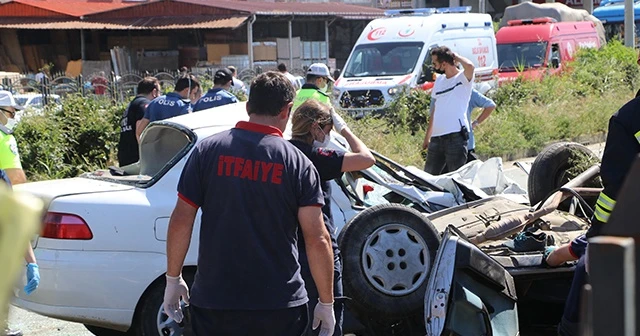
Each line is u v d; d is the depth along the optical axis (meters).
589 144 16.09
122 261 5.18
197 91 8.75
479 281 4.65
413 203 6.29
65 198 5.24
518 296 5.42
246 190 3.49
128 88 17.27
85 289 5.12
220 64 31.81
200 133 5.58
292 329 3.55
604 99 18.25
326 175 4.47
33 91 20.91
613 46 22.64
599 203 4.20
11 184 5.73
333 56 37.78
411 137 14.60
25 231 1.16
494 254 5.44
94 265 5.12
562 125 16.06
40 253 5.20
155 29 32.66
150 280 5.21
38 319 6.58
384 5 46.03
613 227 1.77
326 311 3.64
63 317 5.17
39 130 11.79
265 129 3.61
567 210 6.52
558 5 26.16
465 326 4.46
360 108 17.28
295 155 3.59
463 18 19.62
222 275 3.50
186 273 5.38
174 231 3.62
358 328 5.39
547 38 22.69
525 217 5.75
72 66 33.31
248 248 3.48
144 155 6.09
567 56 23.02
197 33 34.59
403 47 18.86
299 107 4.61
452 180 6.56
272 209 3.50
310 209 3.56
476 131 14.87
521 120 15.91
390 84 17.83
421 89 16.80
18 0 33.16
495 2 44.69
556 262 5.15
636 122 4.08
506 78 19.83
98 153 12.15
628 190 1.78
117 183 5.57
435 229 5.34
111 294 5.15
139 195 5.34
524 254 5.38
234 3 34.59
